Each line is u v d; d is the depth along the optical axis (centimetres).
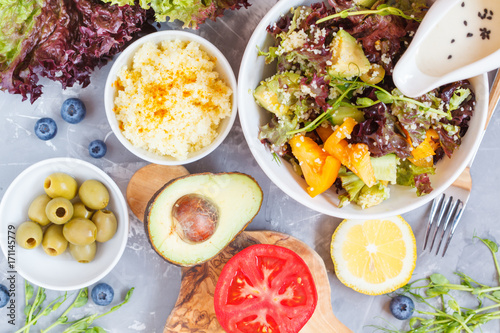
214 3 47
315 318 52
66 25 47
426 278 54
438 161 44
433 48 39
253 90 45
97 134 53
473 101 42
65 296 53
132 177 52
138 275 53
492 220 54
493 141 53
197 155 48
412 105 41
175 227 47
